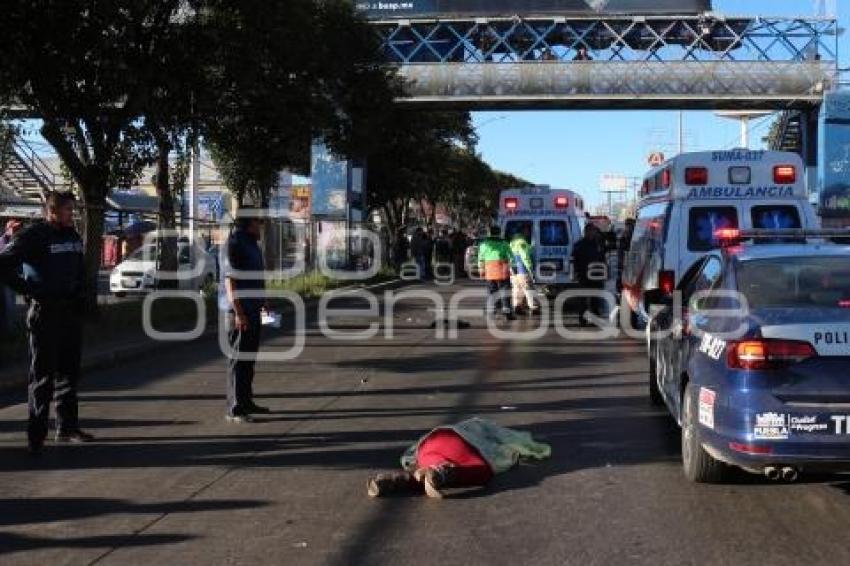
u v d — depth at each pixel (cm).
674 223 1326
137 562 529
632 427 877
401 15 5050
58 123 1509
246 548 550
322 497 656
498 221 2388
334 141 2653
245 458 768
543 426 885
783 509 616
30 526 594
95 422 911
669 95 4641
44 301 771
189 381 1155
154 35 1509
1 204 1400
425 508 627
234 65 1647
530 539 562
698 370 643
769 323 587
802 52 4981
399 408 979
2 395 1062
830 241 754
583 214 2528
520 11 5006
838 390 566
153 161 1633
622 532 573
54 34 1312
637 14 4981
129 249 2200
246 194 2598
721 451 601
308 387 1111
